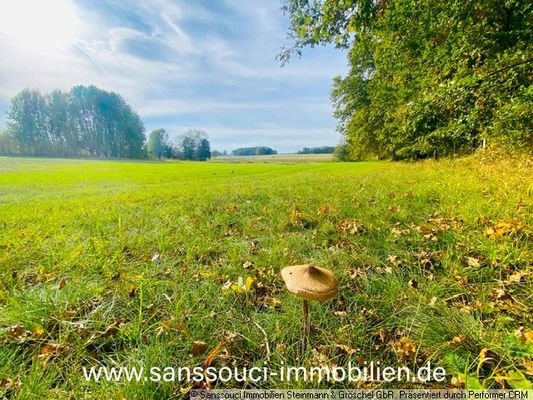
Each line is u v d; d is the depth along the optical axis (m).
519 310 1.58
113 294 1.95
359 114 25.70
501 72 4.29
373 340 1.49
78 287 2.00
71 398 1.16
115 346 1.49
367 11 4.34
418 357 1.35
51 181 17.36
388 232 3.02
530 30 4.76
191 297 1.90
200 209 5.02
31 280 2.27
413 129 5.40
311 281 1.22
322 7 4.60
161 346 1.43
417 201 4.39
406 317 1.61
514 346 1.30
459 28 4.93
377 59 6.98
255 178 15.66
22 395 1.14
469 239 2.56
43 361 1.33
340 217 3.84
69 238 3.32
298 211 4.14
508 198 3.65
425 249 2.51
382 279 2.04
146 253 2.83
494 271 2.02
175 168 33.03
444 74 5.15
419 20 5.05
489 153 8.32
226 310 1.78
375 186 6.61
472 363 1.27
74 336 1.52
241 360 1.40
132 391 1.18
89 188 12.81
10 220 4.58
